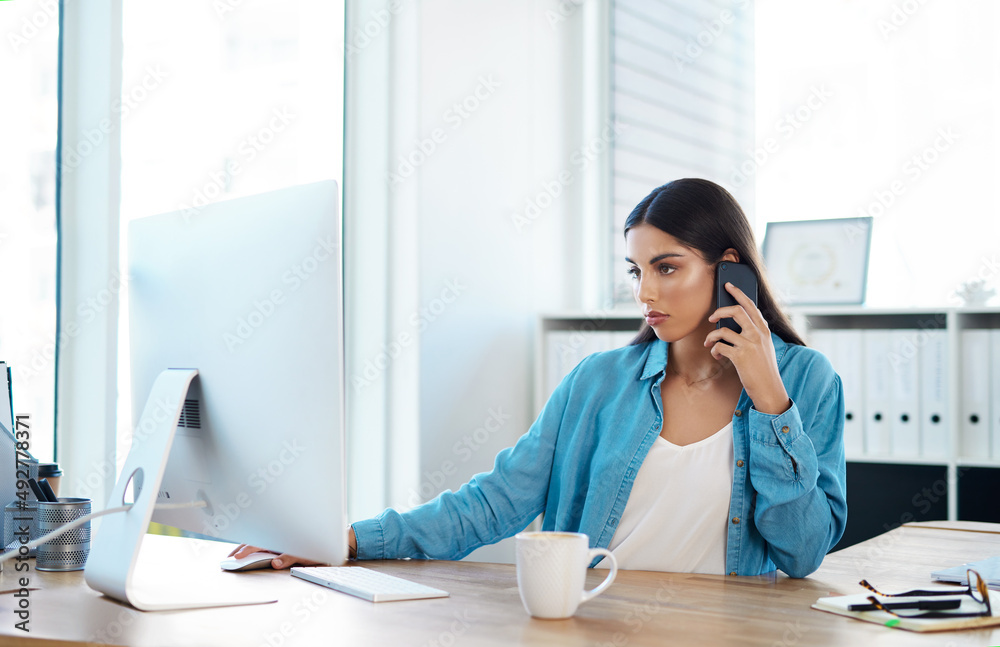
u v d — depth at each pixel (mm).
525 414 3045
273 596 1127
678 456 1485
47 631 969
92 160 2318
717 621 999
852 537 2840
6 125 2240
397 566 1344
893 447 2529
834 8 3020
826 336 2625
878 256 2912
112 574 1097
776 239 2900
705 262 1431
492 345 2873
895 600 1033
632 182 3340
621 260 3344
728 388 1514
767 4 3119
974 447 2436
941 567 1398
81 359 2311
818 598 1130
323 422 1044
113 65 2307
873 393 2557
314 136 2754
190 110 2514
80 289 2320
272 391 1086
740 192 3154
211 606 1074
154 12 2432
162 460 1111
